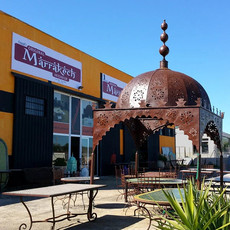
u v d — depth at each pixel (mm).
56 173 9781
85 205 8758
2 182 11844
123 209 7926
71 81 16594
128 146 21984
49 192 5660
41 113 14516
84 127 17656
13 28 13281
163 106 7891
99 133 8484
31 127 13750
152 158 25047
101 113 8523
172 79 8578
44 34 14922
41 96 14430
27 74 13836
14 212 7762
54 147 15266
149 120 11242
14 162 12789
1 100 12531
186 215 3717
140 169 21812
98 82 18984
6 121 12695
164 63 9562
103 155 18875
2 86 12609
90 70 18266
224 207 3895
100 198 10094
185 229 3545
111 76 20422
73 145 16688
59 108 15805
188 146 35844
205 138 35562
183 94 8344
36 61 14359
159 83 8531
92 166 8438
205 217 3555
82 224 6535
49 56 15148
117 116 8352
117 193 11289
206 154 35250
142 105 8117
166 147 28344
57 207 8453
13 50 13219
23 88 13492
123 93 9086
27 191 5844
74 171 14773
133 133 11336
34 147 13820
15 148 12898
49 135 14703
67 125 16281
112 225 6406
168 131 29219
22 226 6391
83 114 17625
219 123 9500
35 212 7766
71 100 16719
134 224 6438
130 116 8203
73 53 16875
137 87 8773
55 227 6293
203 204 3854
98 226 6352
